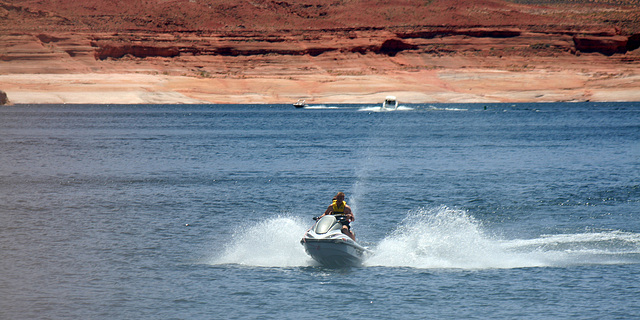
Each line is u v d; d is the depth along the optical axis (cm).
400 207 9231
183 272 5738
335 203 6262
